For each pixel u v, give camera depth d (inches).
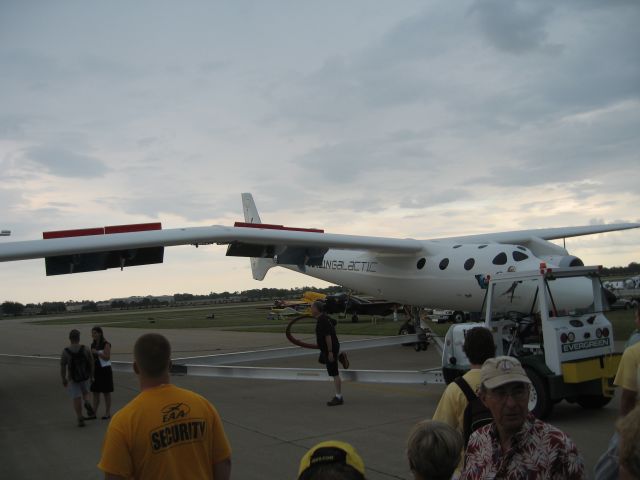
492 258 532.7
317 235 567.8
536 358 314.8
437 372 364.8
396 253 624.1
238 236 514.3
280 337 1029.8
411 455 102.5
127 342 1096.2
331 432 315.9
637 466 81.4
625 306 1333.7
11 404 457.7
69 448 307.9
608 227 753.6
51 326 2167.8
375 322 1331.2
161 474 117.3
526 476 108.5
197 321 1863.9
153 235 476.7
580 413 337.4
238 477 242.2
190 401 124.8
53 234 457.7
